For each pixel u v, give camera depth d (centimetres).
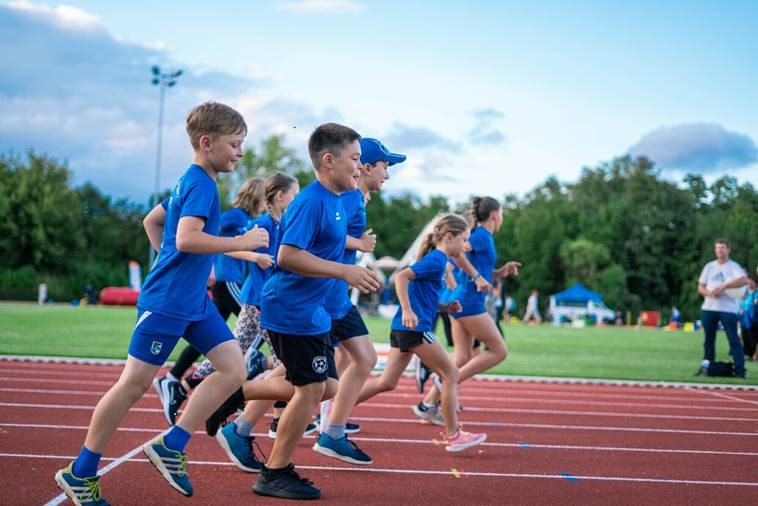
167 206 374
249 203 711
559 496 421
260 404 446
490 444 577
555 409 795
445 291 696
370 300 4666
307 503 385
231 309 746
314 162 401
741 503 417
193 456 488
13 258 5625
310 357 392
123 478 422
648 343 2111
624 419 736
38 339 1477
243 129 365
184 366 663
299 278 390
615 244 7044
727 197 7069
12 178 5781
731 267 1169
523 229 6975
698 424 716
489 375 1107
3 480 404
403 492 417
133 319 2358
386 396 848
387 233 8200
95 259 6272
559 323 4306
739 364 1158
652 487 450
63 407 676
